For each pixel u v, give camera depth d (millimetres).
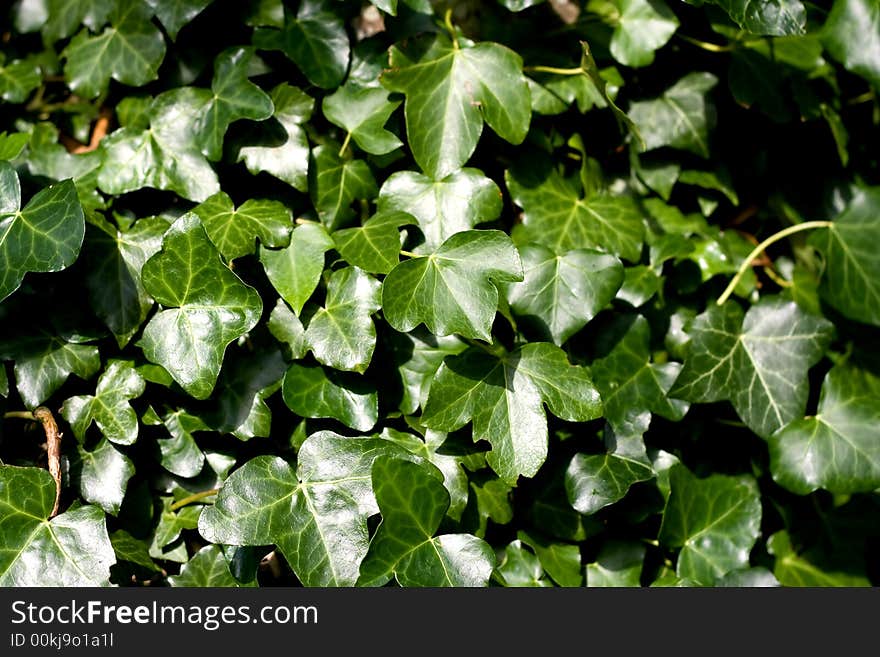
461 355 719
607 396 747
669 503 748
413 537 698
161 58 756
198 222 697
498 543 752
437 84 741
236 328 698
